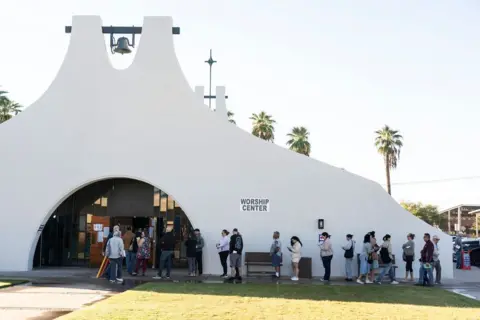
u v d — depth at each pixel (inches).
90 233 910.4
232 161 796.6
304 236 776.3
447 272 767.1
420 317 424.8
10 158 810.8
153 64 826.2
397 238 769.6
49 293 550.6
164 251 726.5
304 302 502.6
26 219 796.6
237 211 786.2
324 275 738.8
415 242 768.3
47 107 820.0
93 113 816.3
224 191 791.7
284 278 740.7
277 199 785.6
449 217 3134.8
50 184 803.4
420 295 574.2
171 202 914.1
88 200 932.0
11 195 802.8
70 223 913.5
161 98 816.9
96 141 810.2
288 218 780.6
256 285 644.7
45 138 813.2
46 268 845.8
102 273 717.3
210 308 451.2
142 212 932.0
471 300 540.7
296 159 791.7
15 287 598.5
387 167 2169.0
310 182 785.6
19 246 791.7
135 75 823.7
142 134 809.5
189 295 536.7
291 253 761.0
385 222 772.6
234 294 552.1
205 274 775.1
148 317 399.5
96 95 820.6
